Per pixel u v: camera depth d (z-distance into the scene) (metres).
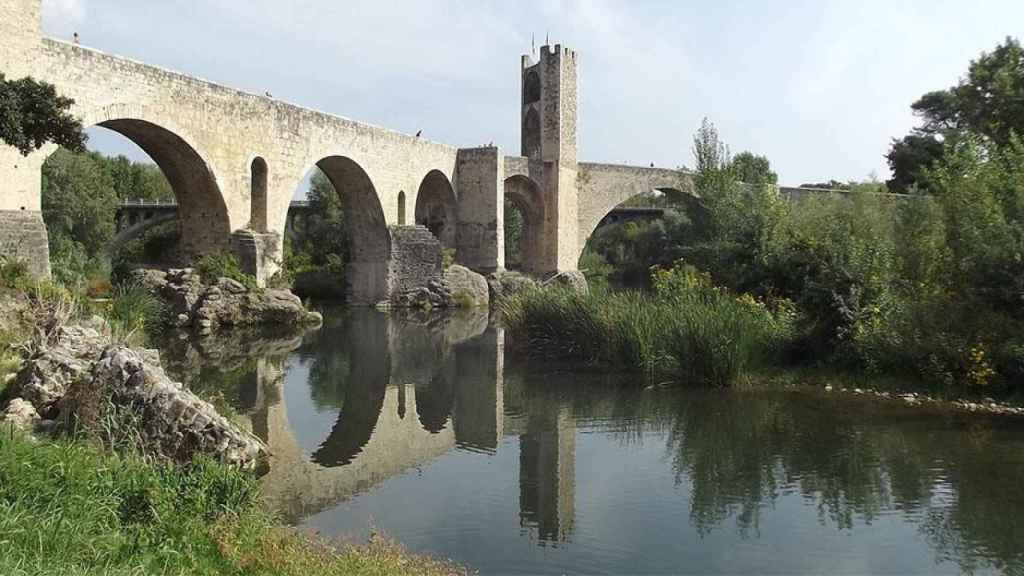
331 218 62.56
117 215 61.97
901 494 10.73
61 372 12.07
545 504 10.69
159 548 6.95
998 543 9.10
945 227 19.39
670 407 16.39
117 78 25.23
